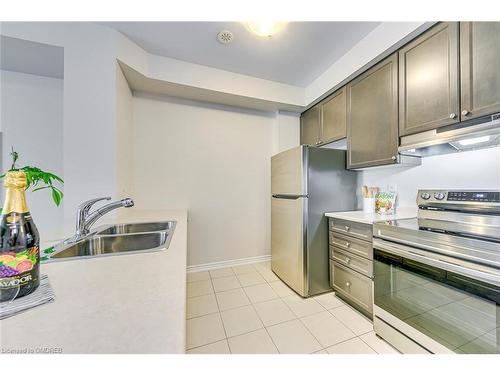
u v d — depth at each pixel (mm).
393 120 1683
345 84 2197
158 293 553
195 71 2264
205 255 2703
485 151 1391
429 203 1529
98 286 587
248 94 2508
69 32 1642
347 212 2105
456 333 1063
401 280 1331
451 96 1307
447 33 1331
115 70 1750
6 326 425
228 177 2814
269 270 2678
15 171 573
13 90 1957
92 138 1691
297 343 1438
